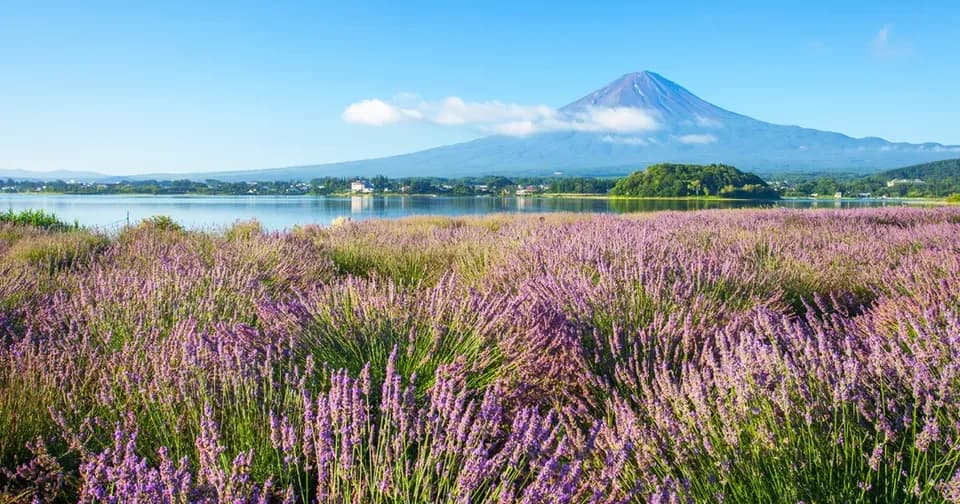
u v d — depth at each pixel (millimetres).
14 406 2873
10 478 2475
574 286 4820
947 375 2316
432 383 3221
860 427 2340
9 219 15289
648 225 11984
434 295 4043
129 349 3529
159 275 5316
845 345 2965
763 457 2273
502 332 3738
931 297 4285
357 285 4559
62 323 4355
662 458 2354
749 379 2539
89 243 10430
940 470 2061
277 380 3084
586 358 3617
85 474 2213
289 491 2117
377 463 2199
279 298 5473
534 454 2307
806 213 16812
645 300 4547
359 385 3107
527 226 11523
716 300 4883
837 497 2117
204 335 3482
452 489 2105
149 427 2762
